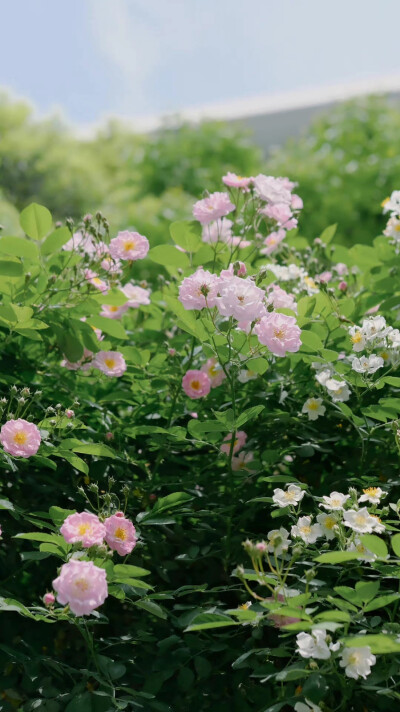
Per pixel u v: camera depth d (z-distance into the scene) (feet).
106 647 6.88
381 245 9.27
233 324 7.13
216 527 7.65
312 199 27.91
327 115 32.37
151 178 34.68
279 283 9.07
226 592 7.63
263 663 6.79
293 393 8.20
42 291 7.81
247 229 8.86
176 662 6.75
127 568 5.95
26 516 6.95
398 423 6.89
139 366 8.20
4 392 8.13
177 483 7.57
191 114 40.45
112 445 7.94
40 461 6.95
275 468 8.18
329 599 5.75
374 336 7.29
